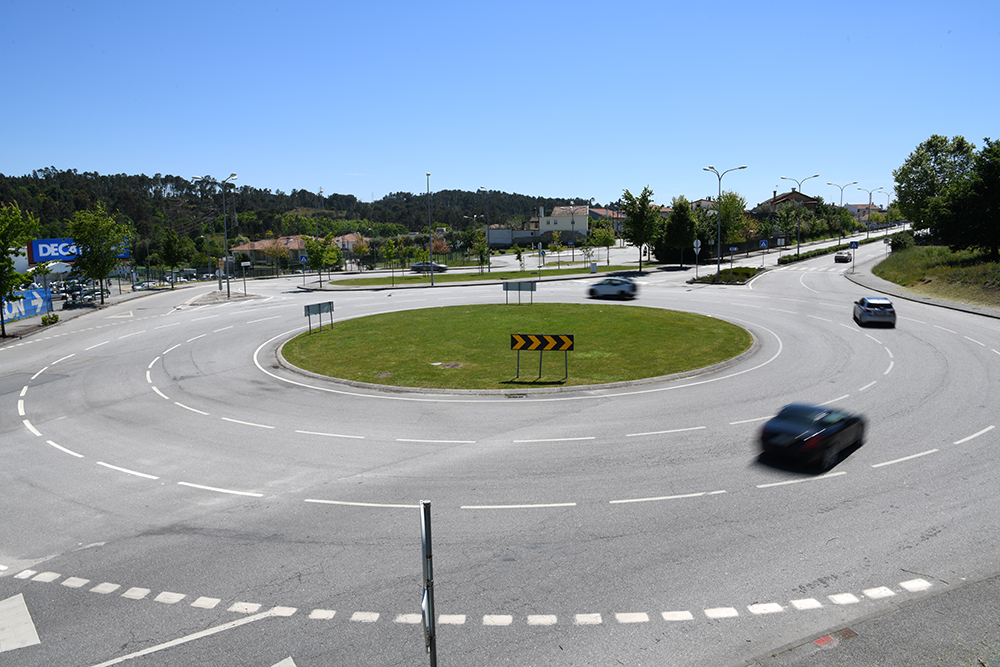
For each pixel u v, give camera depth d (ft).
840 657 23.81
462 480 41.88
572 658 23.98
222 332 111.04
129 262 271.28
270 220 645.10
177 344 100.17
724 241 278.26
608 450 47.03
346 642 25.22
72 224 166.81
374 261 363.15
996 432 48.80
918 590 28.12
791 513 35.83
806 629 25.59
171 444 51.31
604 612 26.86
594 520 35.47
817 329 99.86
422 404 62.08
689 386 66.69
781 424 43.98
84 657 24.76
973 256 162.50
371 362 82.17
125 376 78.02
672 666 23.53
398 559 31.68
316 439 51.62
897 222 557.33
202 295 182.60
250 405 63.16
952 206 159.94
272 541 33.94
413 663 23.84
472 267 291.17
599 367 76.02
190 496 40.47
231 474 44.19
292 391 68.80
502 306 136.87
